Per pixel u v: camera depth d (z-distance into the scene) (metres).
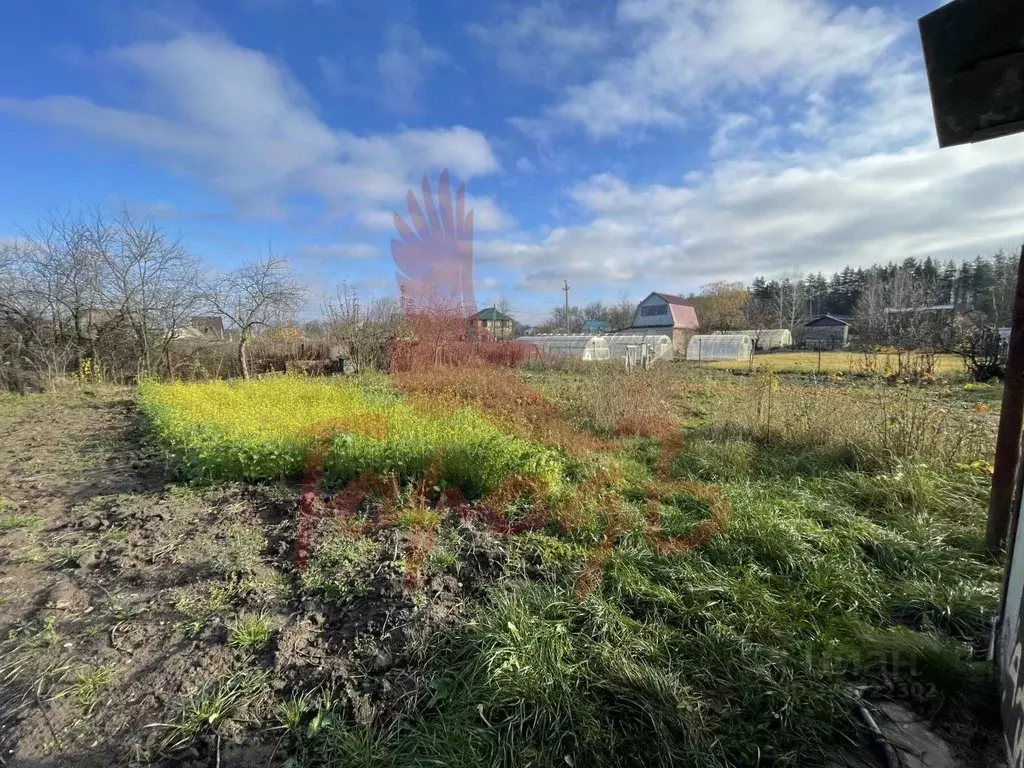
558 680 1.83
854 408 5.10
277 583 2.63
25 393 11.46
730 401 7.70
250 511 3.69
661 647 2.09
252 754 1.62
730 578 2.58
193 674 1.96
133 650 2.14
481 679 1.86
